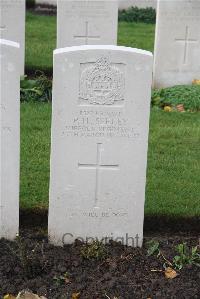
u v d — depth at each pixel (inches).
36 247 140.9
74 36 230.5
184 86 234.1
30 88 223.3
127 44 306.5
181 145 190.9
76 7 227.3
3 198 140.7
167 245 144.9
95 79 134.1
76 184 139.8
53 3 398.0
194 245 146.1
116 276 134.5
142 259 139.5
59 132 136.4
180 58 239.3
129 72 134.0
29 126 196.5
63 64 132.9
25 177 167.9
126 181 140.2
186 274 135.4
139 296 129.3
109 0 227.5
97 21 229.6
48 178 168.2
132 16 368.2
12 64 133.0
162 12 233.8
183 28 235.8
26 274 133.3
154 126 202.8
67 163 138.3
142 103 135.6
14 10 229.1
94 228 142.8
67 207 141.1
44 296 129.0
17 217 142.1
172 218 155.1
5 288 130.5
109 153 138.4
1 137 136.9
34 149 182.7
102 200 141.2
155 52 238.2
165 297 129.0
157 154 183.6
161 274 135.9
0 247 140.4
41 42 298.7
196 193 164.7
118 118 136.4
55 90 134.3
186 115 214.2
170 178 171.2
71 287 130.7
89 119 136.1
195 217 155.6
